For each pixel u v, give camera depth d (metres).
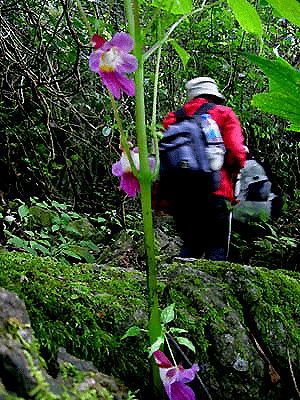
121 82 1.02
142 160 1.04
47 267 1.28
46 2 3.24
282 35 4.85
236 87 4.83
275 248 3.74
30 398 0.77
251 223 3.76
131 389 1.09
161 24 1.13
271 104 1.25
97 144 4.33
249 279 1.42
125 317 1.18
